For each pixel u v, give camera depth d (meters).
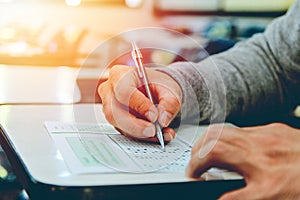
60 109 0.83
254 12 1.92
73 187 0.47
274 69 0.98
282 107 0.95
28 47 1.52
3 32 1.66
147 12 1.99
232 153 0.55
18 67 1.31
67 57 1.46
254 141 0.58
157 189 0.49
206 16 1.94
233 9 1.93
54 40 1.61
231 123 0.78
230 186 0.50
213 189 0.50
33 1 1.88
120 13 1.98
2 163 0.78
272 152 0.56
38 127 0.70
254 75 0.93
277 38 1.01
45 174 0.50
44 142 0.62
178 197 0.49
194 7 1.94
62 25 1.84
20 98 0.91
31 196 0.48
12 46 1.52
